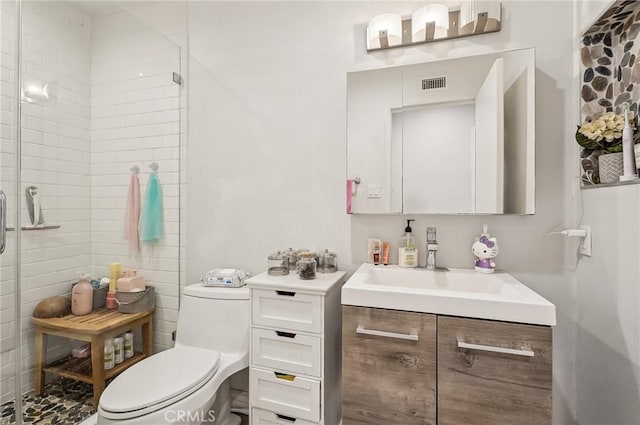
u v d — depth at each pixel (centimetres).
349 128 159
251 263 181
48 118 150
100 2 170
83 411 152
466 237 147
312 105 169
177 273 191
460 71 144
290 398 135
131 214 178
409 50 154
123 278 174
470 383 103
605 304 116
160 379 121
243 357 147
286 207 174
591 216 124
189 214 192
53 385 146
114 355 167
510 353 98
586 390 128
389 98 153
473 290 135
